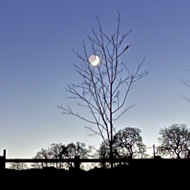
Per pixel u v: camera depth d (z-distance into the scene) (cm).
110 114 636
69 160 731
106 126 632
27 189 730
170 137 3089
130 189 719
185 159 755
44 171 761
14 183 729
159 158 755
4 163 720
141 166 738
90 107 642
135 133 2480
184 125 3108
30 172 754
